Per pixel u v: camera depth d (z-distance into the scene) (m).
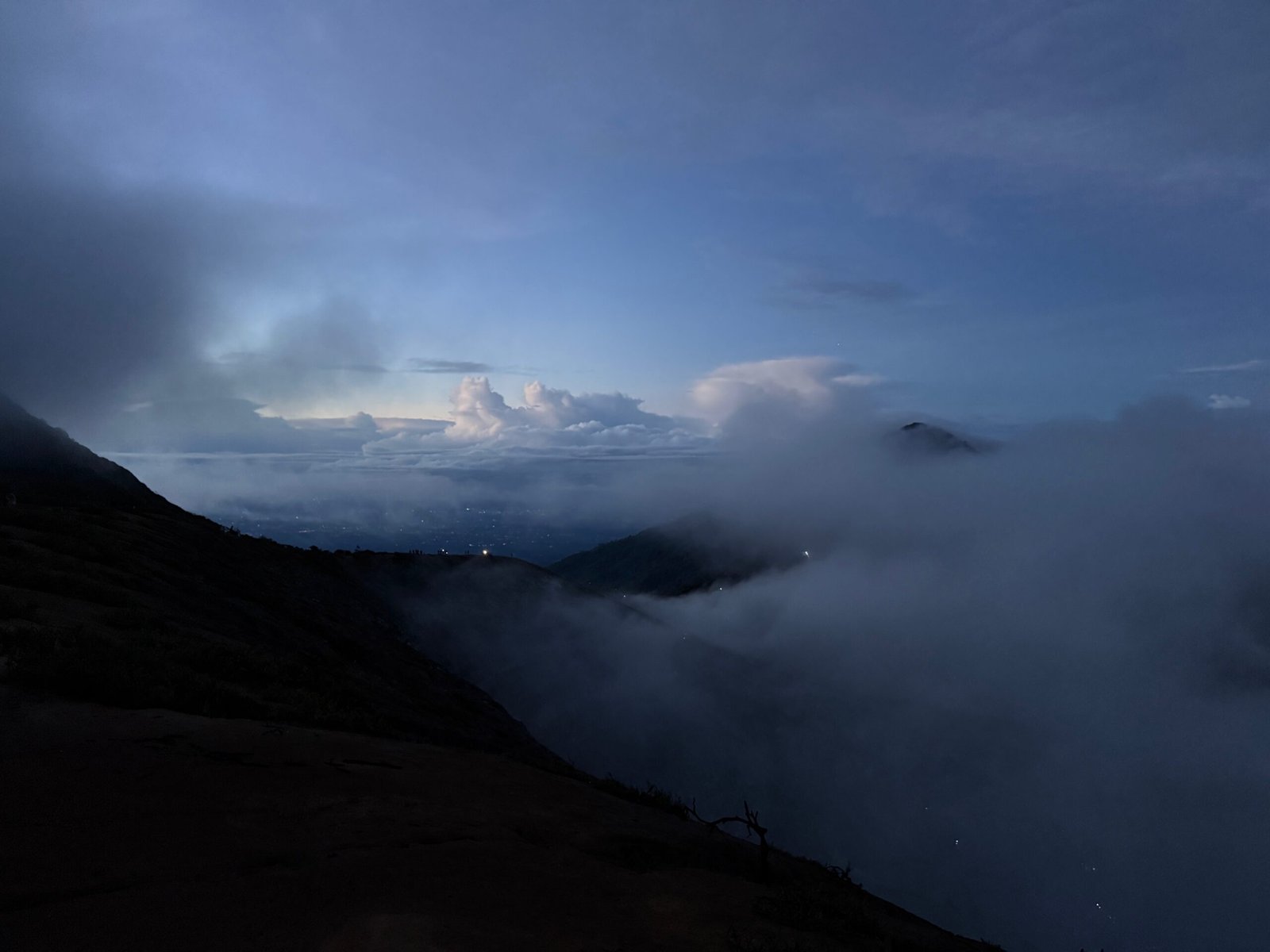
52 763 6.18
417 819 6.73
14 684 8.02
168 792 6.11
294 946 4.10
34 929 3.89
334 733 9.32
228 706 9.61
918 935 8.36
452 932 4.44
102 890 4.41
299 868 5.18
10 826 5.01
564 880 6.18
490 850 6.40
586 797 9.66
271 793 6.59
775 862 9.64
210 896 4.55
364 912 4.62
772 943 5.72
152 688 9.01
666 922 5.86
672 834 8.91
